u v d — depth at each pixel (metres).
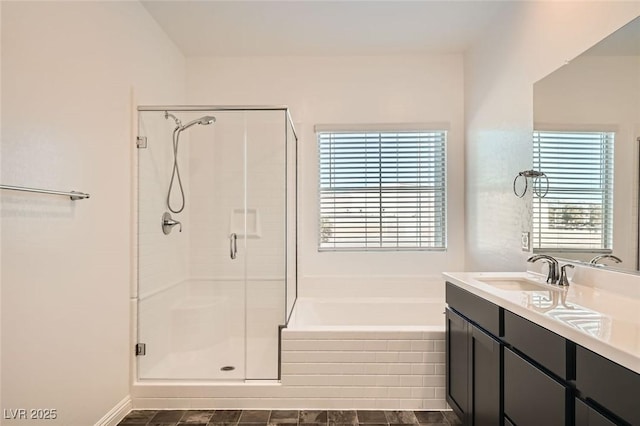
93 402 1.98
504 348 1.50
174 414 2.29
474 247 3.18
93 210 1.99
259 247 3.08
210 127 3.18
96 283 2.01
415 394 2.31
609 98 1.62
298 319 3.12
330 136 3.51
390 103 3.45
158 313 2.72
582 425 1.05
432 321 3.26
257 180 3.12
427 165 3.51
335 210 3.51
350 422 2.18
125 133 2.34
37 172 1.59
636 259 1.51
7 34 1.44
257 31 2.99
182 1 2.56
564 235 1.94
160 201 2.76
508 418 1.47
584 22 1.80
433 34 3.04
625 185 1.56
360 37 3.10
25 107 1.53
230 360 2.71
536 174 2.20
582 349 1.05
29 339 1.54
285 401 2.34
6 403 1.44
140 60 2.57
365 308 3.29
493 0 2.55
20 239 1.50
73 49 1.83
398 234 3.50
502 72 2.64
